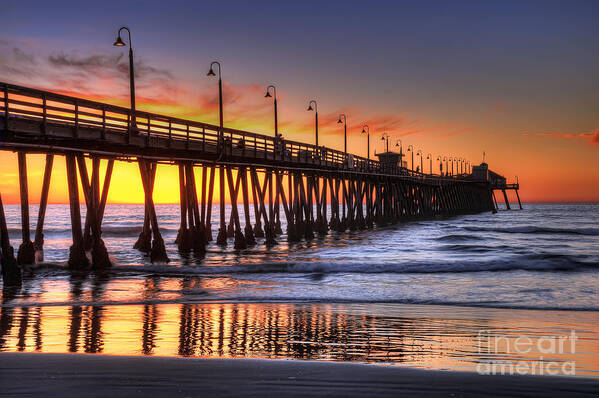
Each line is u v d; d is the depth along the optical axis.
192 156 23.89
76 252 18.98
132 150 20.31
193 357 7.21
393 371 6.28
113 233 50.25
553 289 15.99
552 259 22.12
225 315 11.55
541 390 5.56
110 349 8.23
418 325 10.61
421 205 79.06
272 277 18.53
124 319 10.95
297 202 36.56
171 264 21.83
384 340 9.20
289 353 8.15
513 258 25.05
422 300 13.92
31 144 16.61
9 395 5.13
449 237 42.28
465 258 26.14
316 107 37.81
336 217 45.53
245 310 12.26
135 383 5.61
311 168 36.47
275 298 14.09
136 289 15.64
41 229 19.44
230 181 28.89
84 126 16.72
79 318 11.04
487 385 5.72
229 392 5.31
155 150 21.05
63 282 16.97
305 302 13.52
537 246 35.97
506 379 5.99
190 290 15.46
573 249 33.09
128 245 36.38
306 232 38.53
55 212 115.75
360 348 8.55
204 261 24.14
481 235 47.75
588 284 17.08
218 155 24.48
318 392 5.36
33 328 9.94
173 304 13.05
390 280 17.94
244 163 29.28
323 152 37.38
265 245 32.75
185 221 25.92
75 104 16.44
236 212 29.47
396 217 64.44
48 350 8.12
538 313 12.16
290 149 31.98
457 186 108.69
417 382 5.80
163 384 5.58
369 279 18.12
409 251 30.52
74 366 6.34
